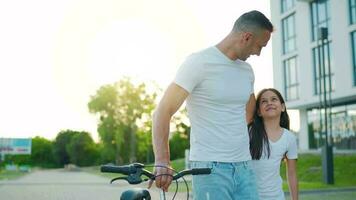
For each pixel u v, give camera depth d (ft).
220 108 12.60
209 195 12.33
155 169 10.70
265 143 16.05
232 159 12.62
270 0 140.67
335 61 116.37
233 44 12.63
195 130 12.78
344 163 96.43
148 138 261.85
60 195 66.69
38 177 152.76
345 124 122.31
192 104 12.77
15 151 253.03
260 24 12.44
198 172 10.89
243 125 13.02
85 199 59.93
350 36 112.88
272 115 16.34
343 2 114.21
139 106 254.68
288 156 16.87
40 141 405.80
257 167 16.08
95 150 360.69
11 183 103.81
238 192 12.79
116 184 97.91
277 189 16.08
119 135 251.19
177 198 36.04
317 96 121.49
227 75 12.59
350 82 111.65
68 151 364.79
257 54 13.02
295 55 130.41
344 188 67.87
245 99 13.03
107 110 254.68
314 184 74.90
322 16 122.01
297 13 129.39
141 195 9.73
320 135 129.90
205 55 12.48
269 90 16.71
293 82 132.16
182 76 12.23
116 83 256.32
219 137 12.54
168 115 12.01
